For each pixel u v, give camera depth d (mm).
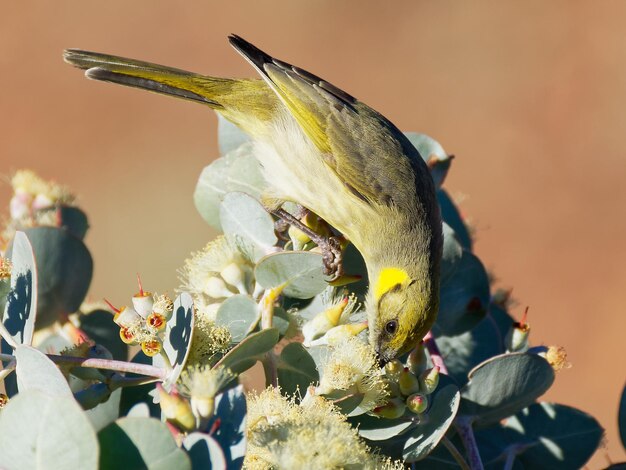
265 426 5078
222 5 36875
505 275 27844
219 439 4770
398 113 33625
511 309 8906
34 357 4957
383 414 5914
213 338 5582
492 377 6367
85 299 7832
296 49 35531
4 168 28781
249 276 6711
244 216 6816
